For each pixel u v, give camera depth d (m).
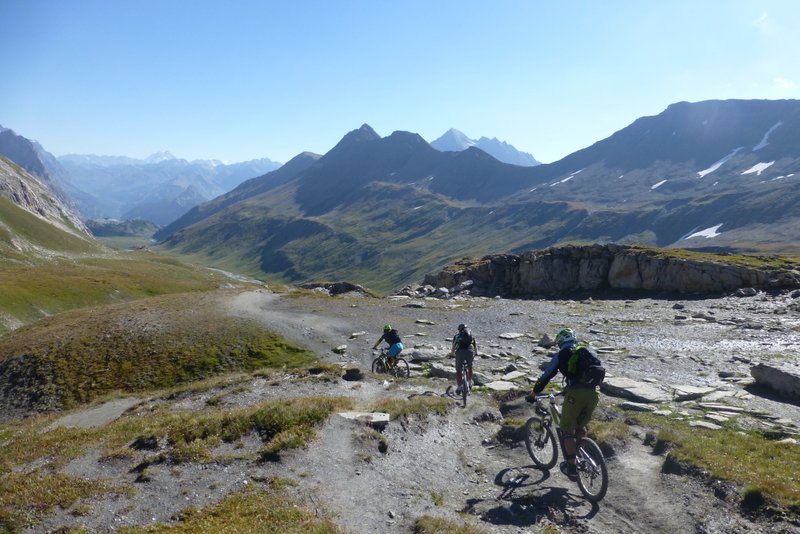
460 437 14.60
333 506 9.78
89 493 10.16
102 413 23.86
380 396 19.08
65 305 98.06
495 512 10.19
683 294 49.59
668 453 12.09
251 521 8.79
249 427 13.47
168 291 131.75
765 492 9.62
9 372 36.69
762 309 38.09
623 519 9.80
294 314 45.12
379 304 50.25
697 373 22.11
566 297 56.22
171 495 10.18
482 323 38.06
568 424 10.78
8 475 11.70
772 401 17.72
